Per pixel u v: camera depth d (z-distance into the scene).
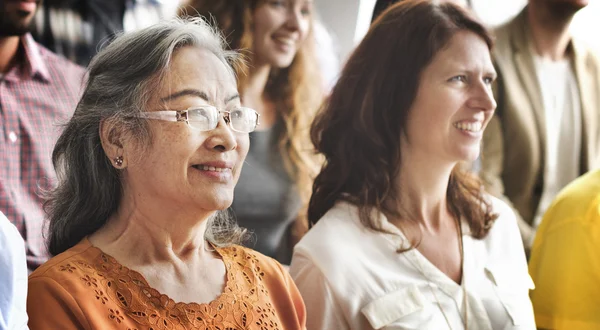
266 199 3.12
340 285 2.10
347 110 2.34
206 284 1.71
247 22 3.09
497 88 3.36
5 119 2.70
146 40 1.63
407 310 2.11
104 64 1.65
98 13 3.10
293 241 3.15
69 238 1.71
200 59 1.65
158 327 1.56
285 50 3.17
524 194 3.35
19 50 2.80
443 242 2.31
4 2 2.66
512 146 3.34
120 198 1.69
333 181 2.35
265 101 3.17
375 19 2.36
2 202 2.62
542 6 3.40
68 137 1.68
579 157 3.53
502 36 3.45
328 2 3.32
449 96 2.19
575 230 2.48
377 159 2.28
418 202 2.29
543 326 2.52
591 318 2.43
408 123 2.25
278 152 3.17
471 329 2.19
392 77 2.25
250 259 1.85
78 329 1.51
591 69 3.56
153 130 1.60
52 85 2.86
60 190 1.71
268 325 1.71
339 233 2.21
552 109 3.46
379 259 2.20
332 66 3.36
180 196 1.61
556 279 2.49
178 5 3.14
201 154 1.62
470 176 2.48
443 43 2.21
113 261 1.61
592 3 3.61
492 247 2.39
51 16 3.01
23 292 1.48
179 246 1.68
